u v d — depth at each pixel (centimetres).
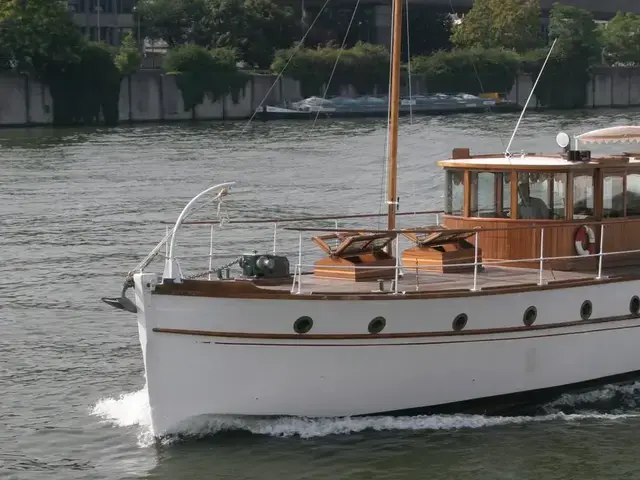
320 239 2814
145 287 2472
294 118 16088
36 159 9919
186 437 2620
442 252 2906
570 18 19012
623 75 19575
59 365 3481
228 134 12875
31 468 2655
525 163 2952
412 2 19325
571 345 2867
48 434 2859
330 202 6962
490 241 3006
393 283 2730
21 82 14862
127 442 2788
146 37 18688
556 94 18862
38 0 14962
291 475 2528
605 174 3006
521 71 18575
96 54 15300
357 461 2586
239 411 2588
